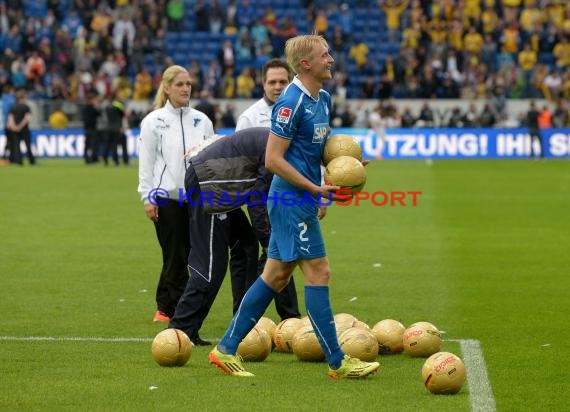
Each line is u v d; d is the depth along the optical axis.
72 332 20.42
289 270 16.77
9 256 31.22
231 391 15.73
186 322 19.19
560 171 67.31
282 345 18.67
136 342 19.52
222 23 96.56
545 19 96.56
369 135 81.88
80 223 39.66
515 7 95.81
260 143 18.75
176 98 21.16
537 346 19.17
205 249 19.09
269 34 93.44
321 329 16.52
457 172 66.19
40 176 62.75
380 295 24.86
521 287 25.89
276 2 99.38
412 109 87.62
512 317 22.08
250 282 20.22
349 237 35.72
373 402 15.12
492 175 63.78
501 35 93.19
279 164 16.09
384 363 17.80
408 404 15.02
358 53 93.31
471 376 16.78
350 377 16.55
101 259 30.70
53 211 43.94
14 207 45.47
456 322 21.56
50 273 28.08
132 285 26.23
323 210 18.22
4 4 97.06
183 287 21.64
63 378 16.52
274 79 21.55
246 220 20.22
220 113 82.62
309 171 16.53
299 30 97.56
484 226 38.81
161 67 92.00
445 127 84.31
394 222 40.12
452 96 88.06
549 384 16.28
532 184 57.53
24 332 20.36
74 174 64.50
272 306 23.80
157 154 21.27
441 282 26.66
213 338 20.16
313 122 16.30
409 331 18.30
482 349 18.89
